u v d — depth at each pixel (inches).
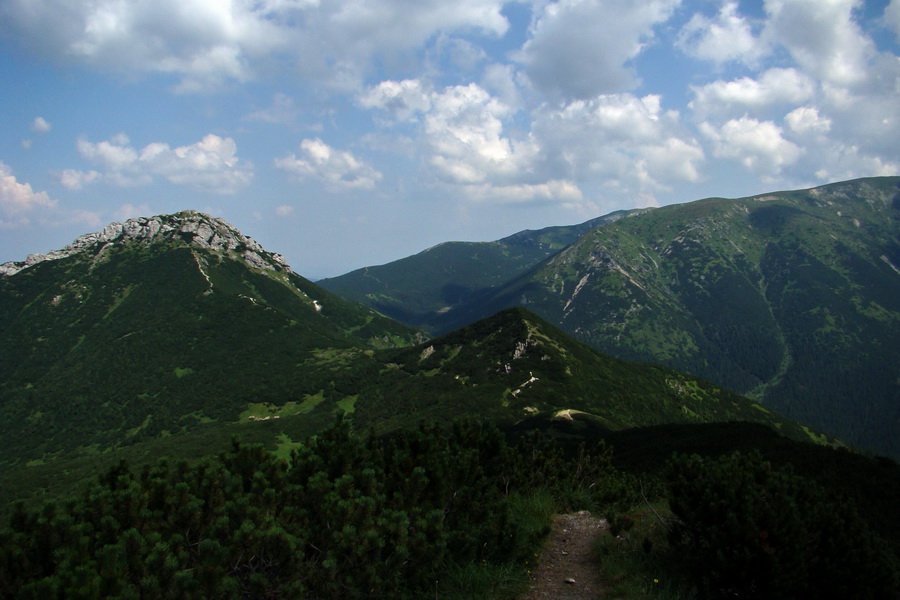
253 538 245.3
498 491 493.0
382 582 272.8
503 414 3816.4
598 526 467.5
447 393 4493.1
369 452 386.3
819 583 278.8
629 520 409.1
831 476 919.0
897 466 1059.9
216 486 285.1
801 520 290.5
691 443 1856.5
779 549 279.3
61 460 4694.9
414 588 304.0
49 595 193.9
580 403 4067.4
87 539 224.7
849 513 301.7
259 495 296.5
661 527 406.6
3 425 5319.9
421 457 388.8
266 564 249.1
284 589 238.5
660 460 1540.4
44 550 222.2
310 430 4328.3
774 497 305.6
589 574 354.6
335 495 297.1
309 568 255.3
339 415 396.5
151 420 5196.9
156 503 268.5
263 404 5305.1
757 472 343.9
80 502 255.0
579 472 649.0
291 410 5147.6
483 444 513.3
